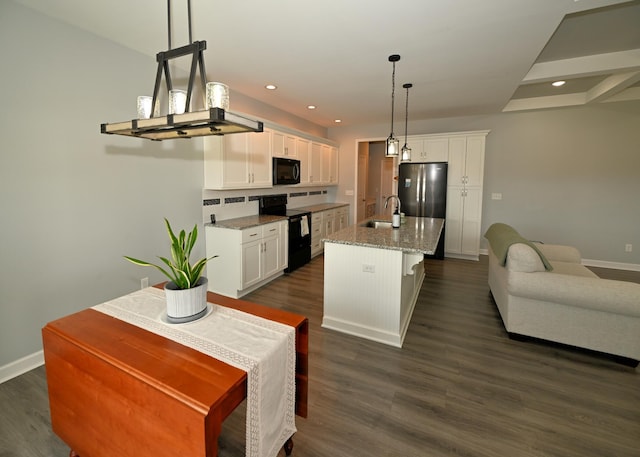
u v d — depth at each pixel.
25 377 2.19
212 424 0.99
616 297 2.27
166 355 1.22
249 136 3.92
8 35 2.04
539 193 5.21
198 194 3.57
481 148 5.13
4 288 2.13
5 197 2.09
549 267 2.59
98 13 2.18
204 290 1.57
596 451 1.60
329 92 4.05
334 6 2.07
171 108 1.49
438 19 2.24
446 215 5.47
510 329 2.72
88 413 1.31
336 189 6.80
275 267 4.20
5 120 2.06
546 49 3.14
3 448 1.60
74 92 2.40
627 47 3.10
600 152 4.82
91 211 2.58
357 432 1.72
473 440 1.67
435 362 2.40
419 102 4.54
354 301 2.80
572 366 2.35
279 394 1.35
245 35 2.48
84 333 1.38
